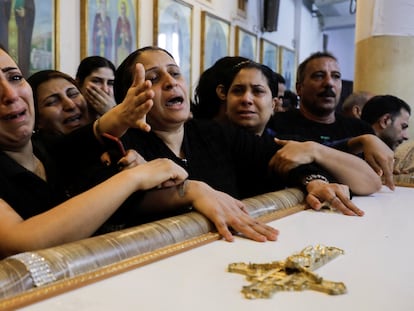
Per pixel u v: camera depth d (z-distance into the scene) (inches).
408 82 147.5
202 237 34.4
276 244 34.4
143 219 45.4
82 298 23.1
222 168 61.7
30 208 47.6
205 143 62.5
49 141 58.8
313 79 107.0
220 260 30.1
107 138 49.1
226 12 250.8
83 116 85.4
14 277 23.0
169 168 42.9
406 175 71.8
